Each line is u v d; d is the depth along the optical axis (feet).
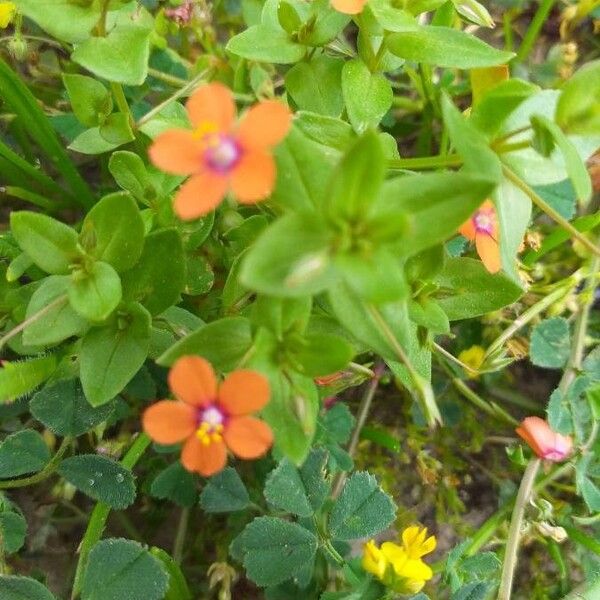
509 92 0.20
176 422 0.17
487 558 0.25
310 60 0.24
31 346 0.24
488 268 0.22
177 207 0.15
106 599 0.21
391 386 0.32
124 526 0.29
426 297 0.22
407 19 0.22
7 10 0.25
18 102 0.26
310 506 0.23
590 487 0.27
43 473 0.23
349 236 0.16
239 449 0.17
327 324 0.21
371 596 0.23
